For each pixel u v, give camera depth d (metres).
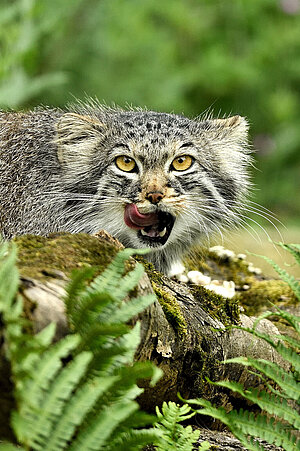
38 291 4.30
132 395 4.38
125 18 21.23
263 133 21.44
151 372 4.11
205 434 6.18
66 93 18.81
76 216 9.41
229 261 11.16
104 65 20.20
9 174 9.73
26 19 16.31
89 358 3.80
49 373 3.69
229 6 22.72
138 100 19.86
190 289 7.06
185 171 9.31
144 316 5.27
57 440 3.72
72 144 9.50
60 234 5.33
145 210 8.93
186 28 22.14
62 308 4.28
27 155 9.73
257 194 19.86
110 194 9.16
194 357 6.19
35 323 4.14
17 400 3.70
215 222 9.94
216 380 6.47
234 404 6.80
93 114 10.20
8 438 4.04
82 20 20.06
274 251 12.94
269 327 7.61
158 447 5.12
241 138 10.39
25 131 9.93
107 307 4.34
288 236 14.22
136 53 20.84
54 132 9.75
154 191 8.85
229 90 21.17
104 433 3.89
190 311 6.54
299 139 20.91
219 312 6.91
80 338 4.02
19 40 15.99
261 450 4.80
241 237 13.34
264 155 20.73
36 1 17.14
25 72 16.19
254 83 21.34
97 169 9.31
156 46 21.16
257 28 22.66
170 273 9.79
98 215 9.29
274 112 21.30
